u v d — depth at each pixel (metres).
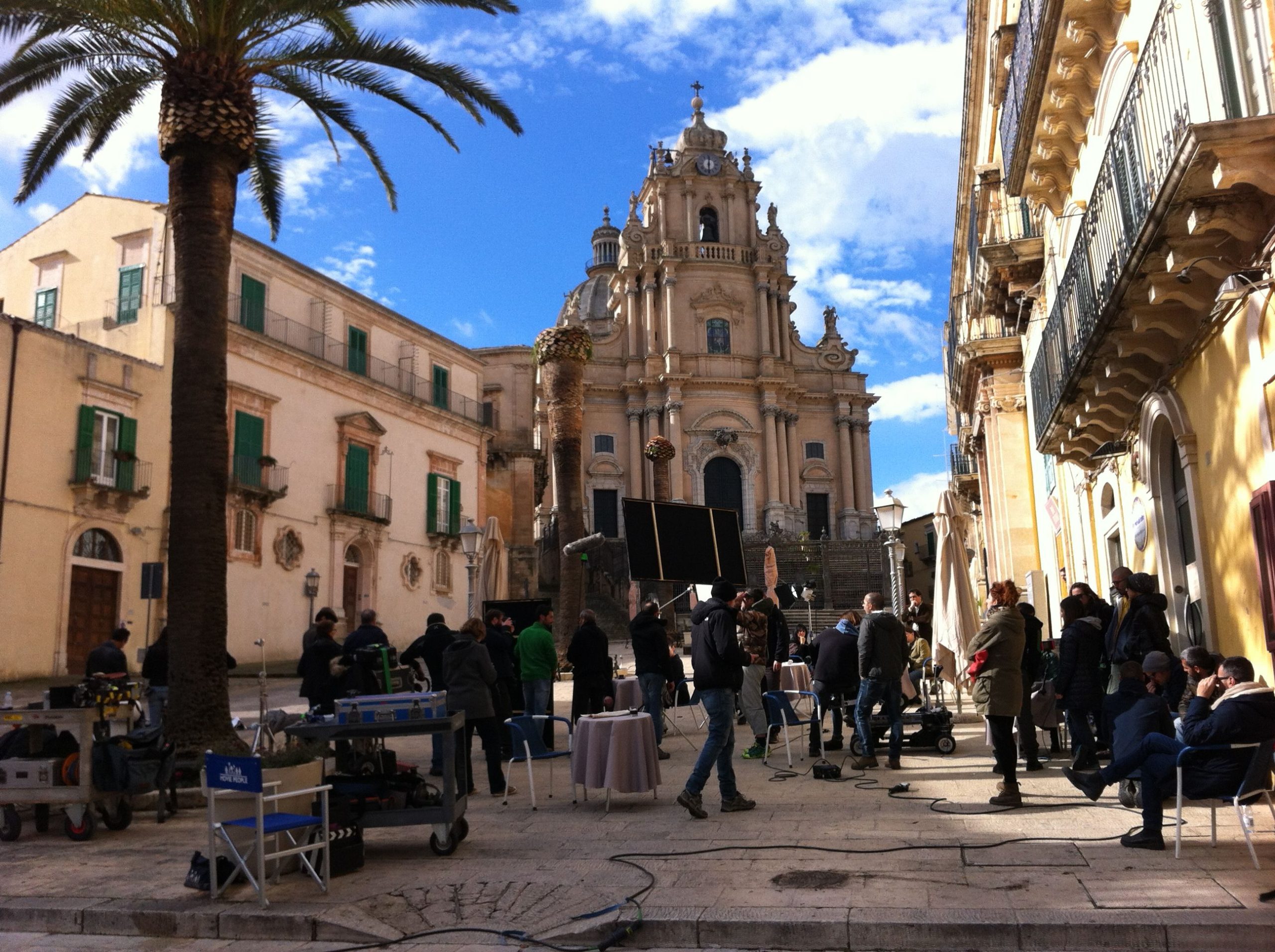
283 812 6.51
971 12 18.12
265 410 30.16
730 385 56.84
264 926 5.64
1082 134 11.93
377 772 7.65
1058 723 11.10
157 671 12.30
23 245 30.84
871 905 5.36
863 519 58.03
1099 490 13.98
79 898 6.18
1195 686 7.78
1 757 8.23
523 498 43.88
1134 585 8.72
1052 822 7.25
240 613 28.56
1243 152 6.42
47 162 14.53
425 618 37.03
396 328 36.88
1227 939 4.77
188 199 10.91
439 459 38.50
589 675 11.56
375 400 35.09
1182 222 7.30
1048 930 4.91
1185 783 6.12
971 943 4.96
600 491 56.09
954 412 33.41
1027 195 13.59
